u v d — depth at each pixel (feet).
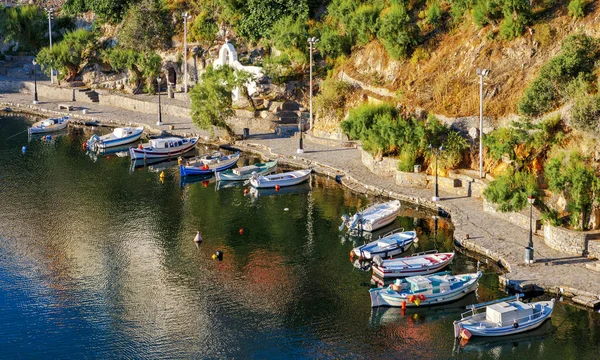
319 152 339.57
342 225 262.88
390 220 264.11
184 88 440.04
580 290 204.64
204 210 285.02
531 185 237.04
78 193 305.32
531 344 191.62
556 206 241.35
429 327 201.16
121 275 232.94
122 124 410.11
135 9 463.01
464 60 314.76
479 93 292.61
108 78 473.26
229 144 363.97
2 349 193.77
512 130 262.67
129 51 451.94
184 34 425.69
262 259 241.76
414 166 290.15
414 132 293.02
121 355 191.42
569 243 225.15
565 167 238.07
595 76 262.88
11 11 521.65
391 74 340.18
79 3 522.06
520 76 294.05
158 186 314.76
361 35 365.61
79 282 228.63
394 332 198.90
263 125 375.86
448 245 245.24
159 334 200.23
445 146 284.20
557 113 261.03
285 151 343.46
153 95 445.78
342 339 196.34
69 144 379.96
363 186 298.76
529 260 220.02
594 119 240.32
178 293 221.05
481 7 319.68
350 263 237.86
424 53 333.83
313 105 361.30
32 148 371.97
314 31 394.11
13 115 440.86
